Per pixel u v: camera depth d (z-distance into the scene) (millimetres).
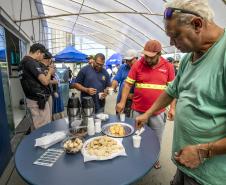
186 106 950
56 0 5801
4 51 3389
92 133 1640
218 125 852
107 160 1213
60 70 6113
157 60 2170
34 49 2879
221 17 3369
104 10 5852
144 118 1526
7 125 2457
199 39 840
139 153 1309
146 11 4875
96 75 3162
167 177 2375
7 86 3342
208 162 902
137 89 2350
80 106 1766
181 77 1073
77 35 12047
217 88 827
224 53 805
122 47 12109
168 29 884
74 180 1015
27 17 4973
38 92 2793
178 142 1033
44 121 2898
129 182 1000
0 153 2203
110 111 5816
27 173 1079
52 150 1353
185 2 804
